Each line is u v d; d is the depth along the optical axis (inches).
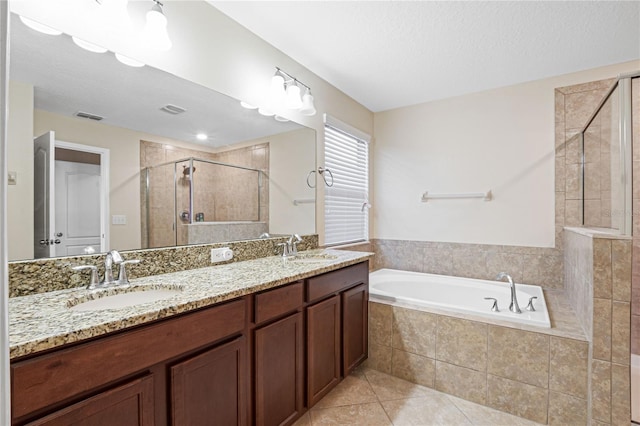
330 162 112.4
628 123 62.1
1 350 14.7
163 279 55.5
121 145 56.3
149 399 37.9
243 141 78.5
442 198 121.9
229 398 48.3
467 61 92.3
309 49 86.5
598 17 70.6
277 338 57.7
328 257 88.6
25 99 45.3
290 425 61.2
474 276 115.4
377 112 137.6
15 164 44.4
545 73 99.7
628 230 60.8
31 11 44.8
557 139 100.9
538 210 104.1
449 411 70.8
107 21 52.2
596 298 61.7
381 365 88.5
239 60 75.8
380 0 66.2
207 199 71.1
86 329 31.7
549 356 66.8
